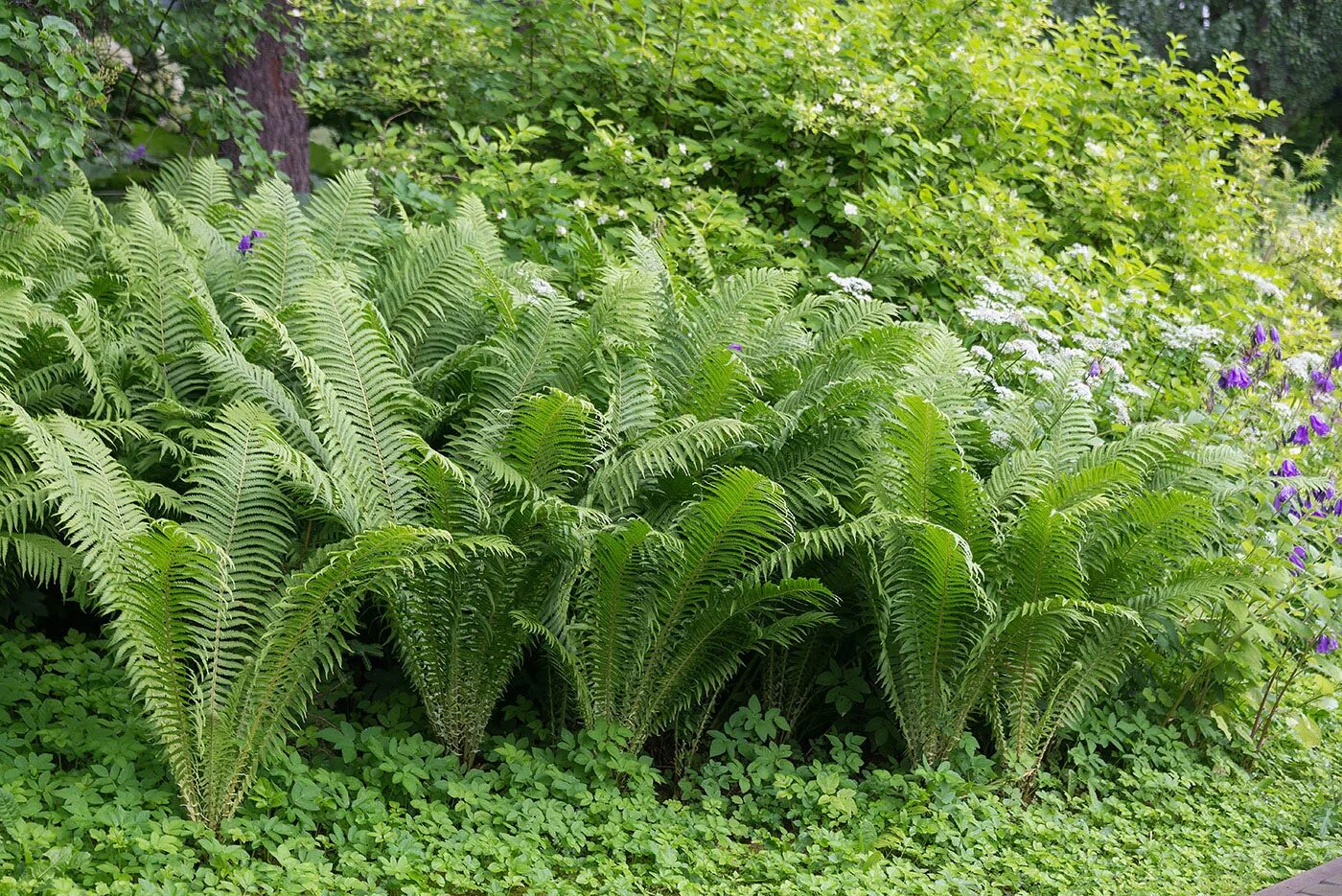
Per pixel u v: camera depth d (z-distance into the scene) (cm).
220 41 792
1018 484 541
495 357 516
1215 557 571
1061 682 527
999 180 891
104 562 366
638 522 435
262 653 382
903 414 487
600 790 447
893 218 786
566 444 465
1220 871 477
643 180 795
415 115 1023
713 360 505
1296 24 1978
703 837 448
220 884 347
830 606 543
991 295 746
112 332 490
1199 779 562
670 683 495
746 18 880
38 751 405
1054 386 607
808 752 554
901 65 913
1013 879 446
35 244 520
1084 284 857
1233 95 973
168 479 480
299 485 425
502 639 469
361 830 395
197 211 621
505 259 719
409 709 487
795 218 873
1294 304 930
